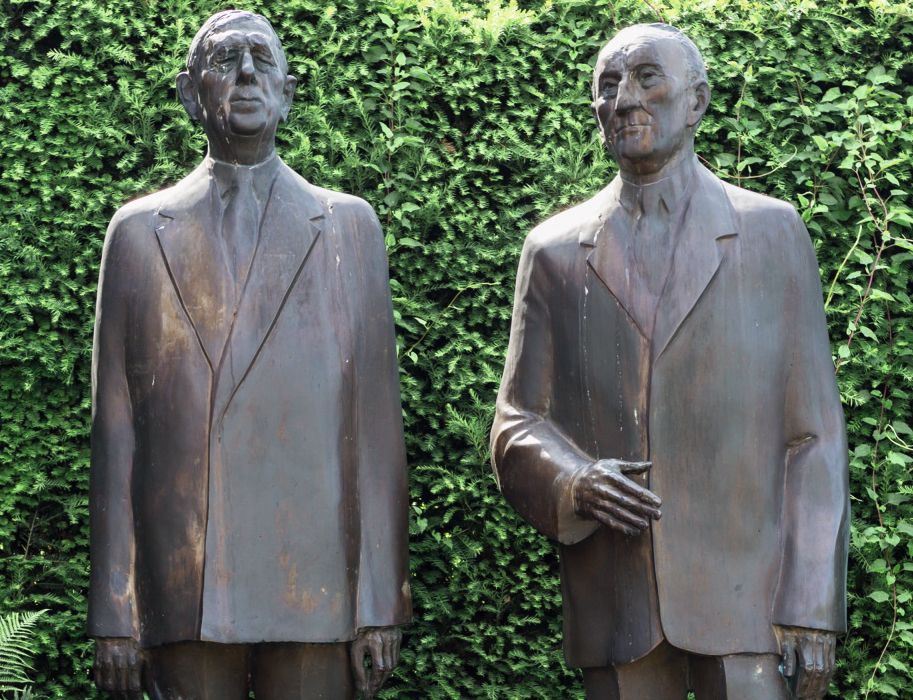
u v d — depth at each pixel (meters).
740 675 4.73
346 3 6.12
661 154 4.88
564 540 4.85
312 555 4.74
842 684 6.05
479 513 5.97
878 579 6.04
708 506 4.77
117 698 4.86
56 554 5.87
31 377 5.82
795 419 4.88
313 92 6.06
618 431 4.82
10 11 5.99
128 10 6.00
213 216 4.91
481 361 6.01
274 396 4.78
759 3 6.28
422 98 6.12
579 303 4.91
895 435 6.04
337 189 6.02
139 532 4.81
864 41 6.30
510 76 6.16
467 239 6.08
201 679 4.77
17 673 5.50
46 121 5.91
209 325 4.81
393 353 5.01
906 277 6.18
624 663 4.78
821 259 6.16
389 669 4.88
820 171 6.18
